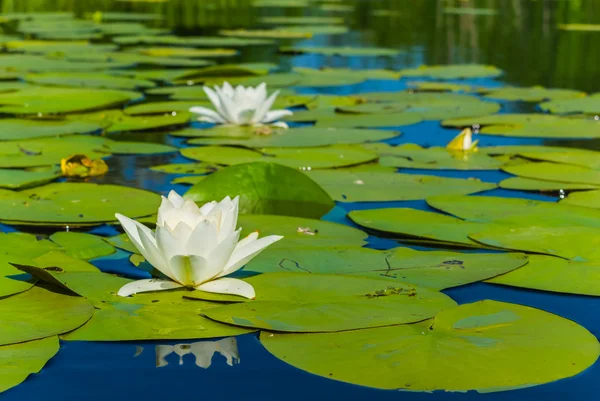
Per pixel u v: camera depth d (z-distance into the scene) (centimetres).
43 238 280
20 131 476
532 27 1319
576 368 180
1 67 789
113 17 1537
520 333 198
